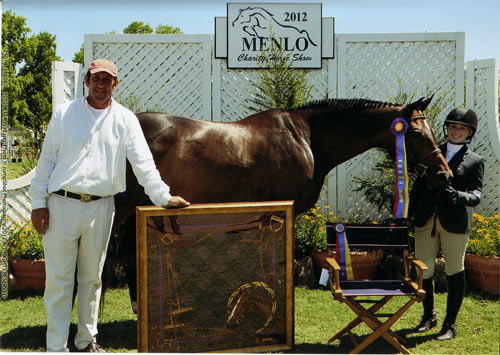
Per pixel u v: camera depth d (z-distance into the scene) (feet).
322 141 11.71
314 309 13.79
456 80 18.70
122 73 18.52
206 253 8.73
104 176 9.02
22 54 69.82
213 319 8.84
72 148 8.85
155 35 18.34
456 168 11.41
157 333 8.55
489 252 15.39
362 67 18.78
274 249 9.06
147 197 11.21
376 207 18.94
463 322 12.70
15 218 16.93
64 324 9.25
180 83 18.66
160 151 10.96
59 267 9.06
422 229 11.71
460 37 18.51
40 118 21.17
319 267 16.42
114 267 16.16
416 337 11.57
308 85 18.66
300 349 10.78
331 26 18.37
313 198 11.69
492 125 18.17
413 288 9.98
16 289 15.30
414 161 11.14
